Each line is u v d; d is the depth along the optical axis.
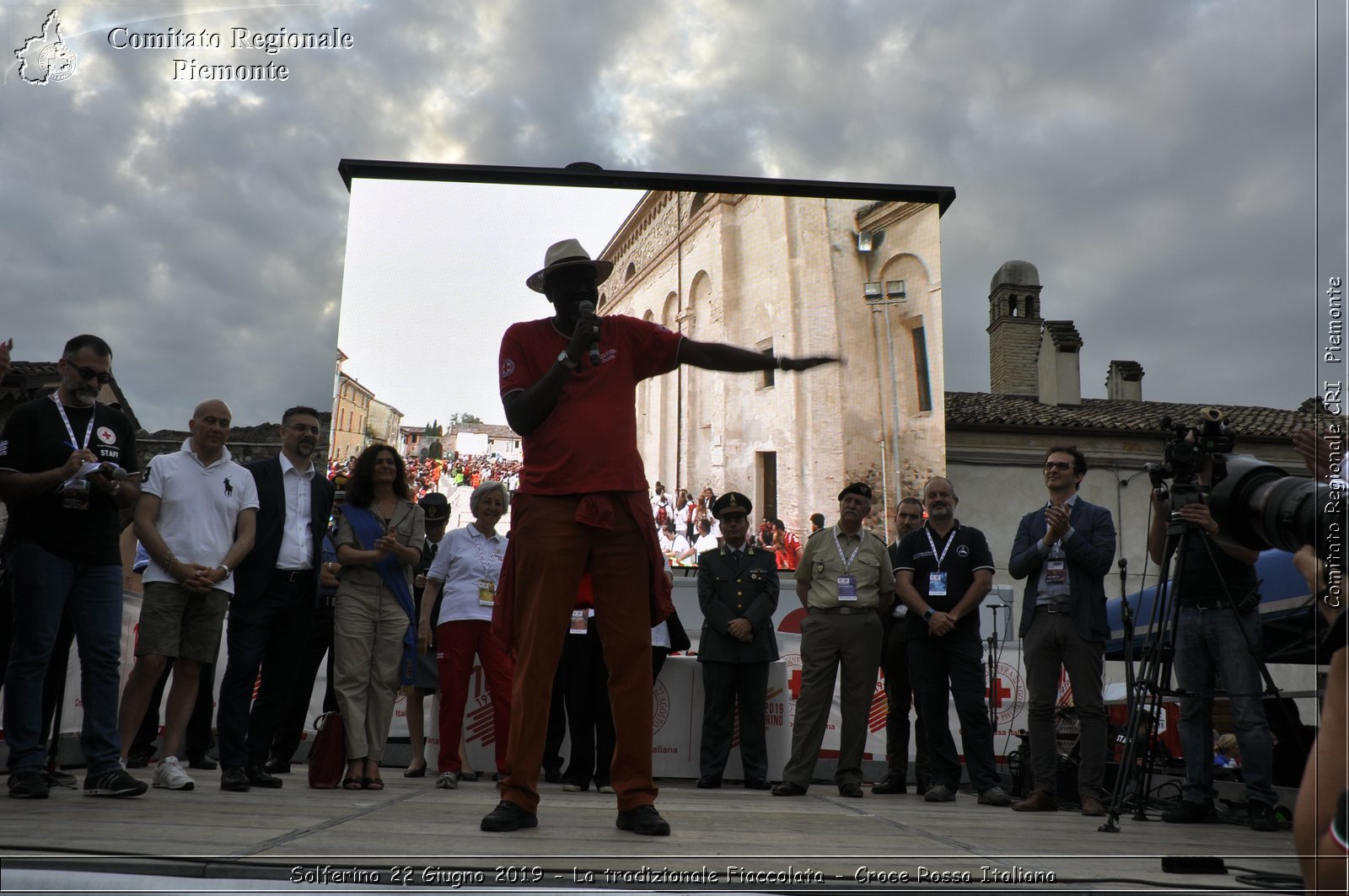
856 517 5.62
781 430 9.60
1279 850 3.06
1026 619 5.02
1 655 3.84
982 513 17.25
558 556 2.92
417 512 5.13
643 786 2.85
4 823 2.53
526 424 2.94
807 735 5.38
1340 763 1.20
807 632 5.53
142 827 2.50
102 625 3.67
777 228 9.72
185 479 4.21
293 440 4.77
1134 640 6.64
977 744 5.26
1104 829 3.62
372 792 4.58
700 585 6.01
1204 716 4.33
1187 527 3.80
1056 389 19.19
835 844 2.59
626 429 3.03
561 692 6.03
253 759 4.62
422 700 6.28
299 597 4.68
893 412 9.51
